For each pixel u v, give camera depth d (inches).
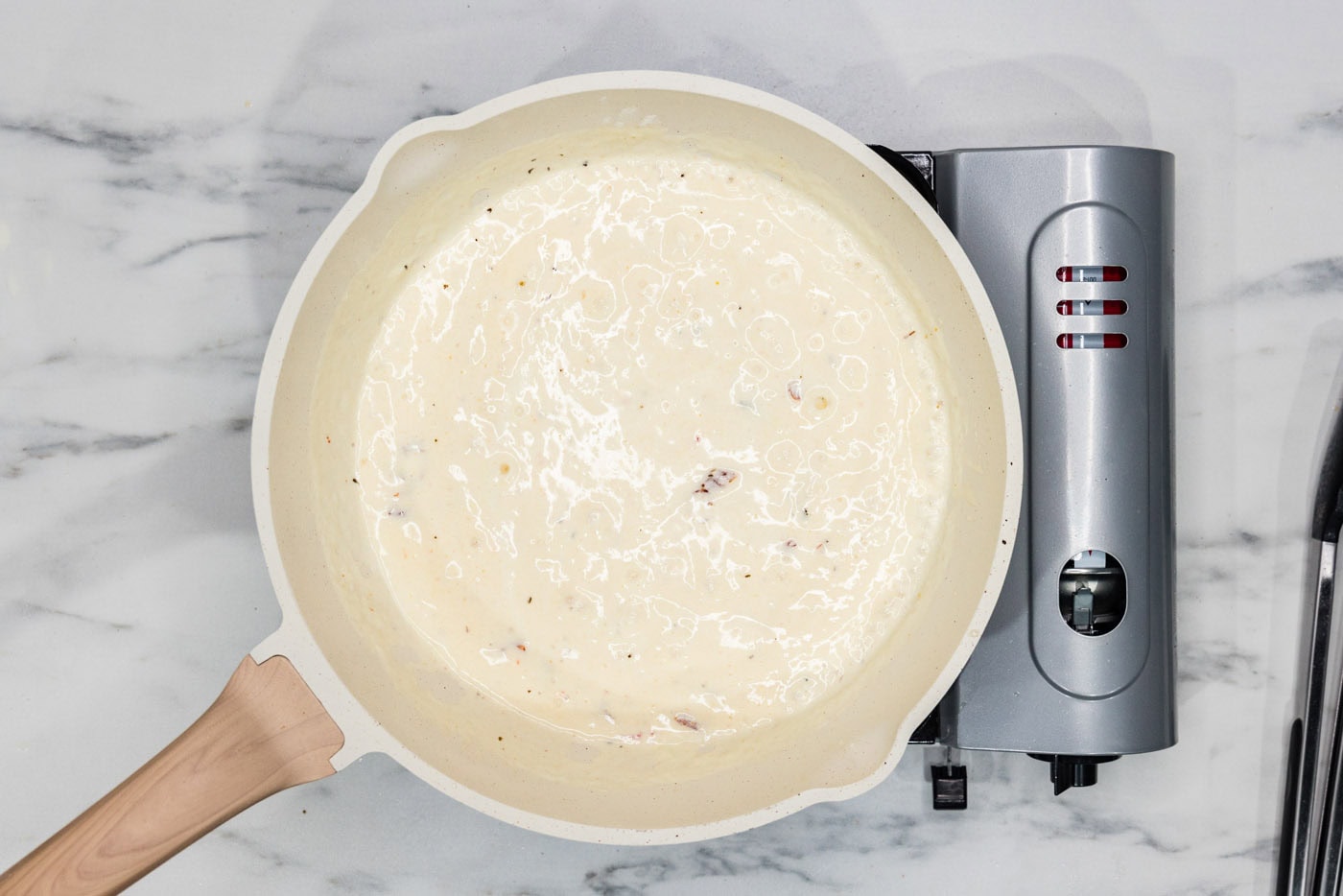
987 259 20.5
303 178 22.9
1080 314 20.3
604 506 21.0
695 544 20.9
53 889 16.9
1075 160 20.2
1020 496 17.8
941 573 20.2
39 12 22.9
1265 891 22.9
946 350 20.1
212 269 23.0
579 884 23.3
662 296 21.0
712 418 21.0
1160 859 23.0
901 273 20.5
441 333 21.0
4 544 23.2
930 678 19.0
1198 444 23.0
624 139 20.5
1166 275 20.8
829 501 20.9
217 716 17.6
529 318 21.1
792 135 19.1
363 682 19.4
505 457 21.1
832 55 22.8
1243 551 23.0
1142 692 20.4
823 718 20.3
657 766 20.4
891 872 23.2
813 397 20.9
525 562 21.0
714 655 20.9
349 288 19.5
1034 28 22.7
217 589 23.1
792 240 21.0
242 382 23.0
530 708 20.6
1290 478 22.9
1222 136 22.8
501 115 18.3
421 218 20.1
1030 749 20.4
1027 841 23.1
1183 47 22.7
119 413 23.1
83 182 23.0
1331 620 22.7
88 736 23.1
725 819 18.0
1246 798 23.0
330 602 19.4
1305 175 22.8
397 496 21.0
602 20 22.7
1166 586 20.8
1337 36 22.7
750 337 21.0
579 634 20.9
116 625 23.1
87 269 23.1
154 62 23.0
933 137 22.8
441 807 23.3
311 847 23.2
